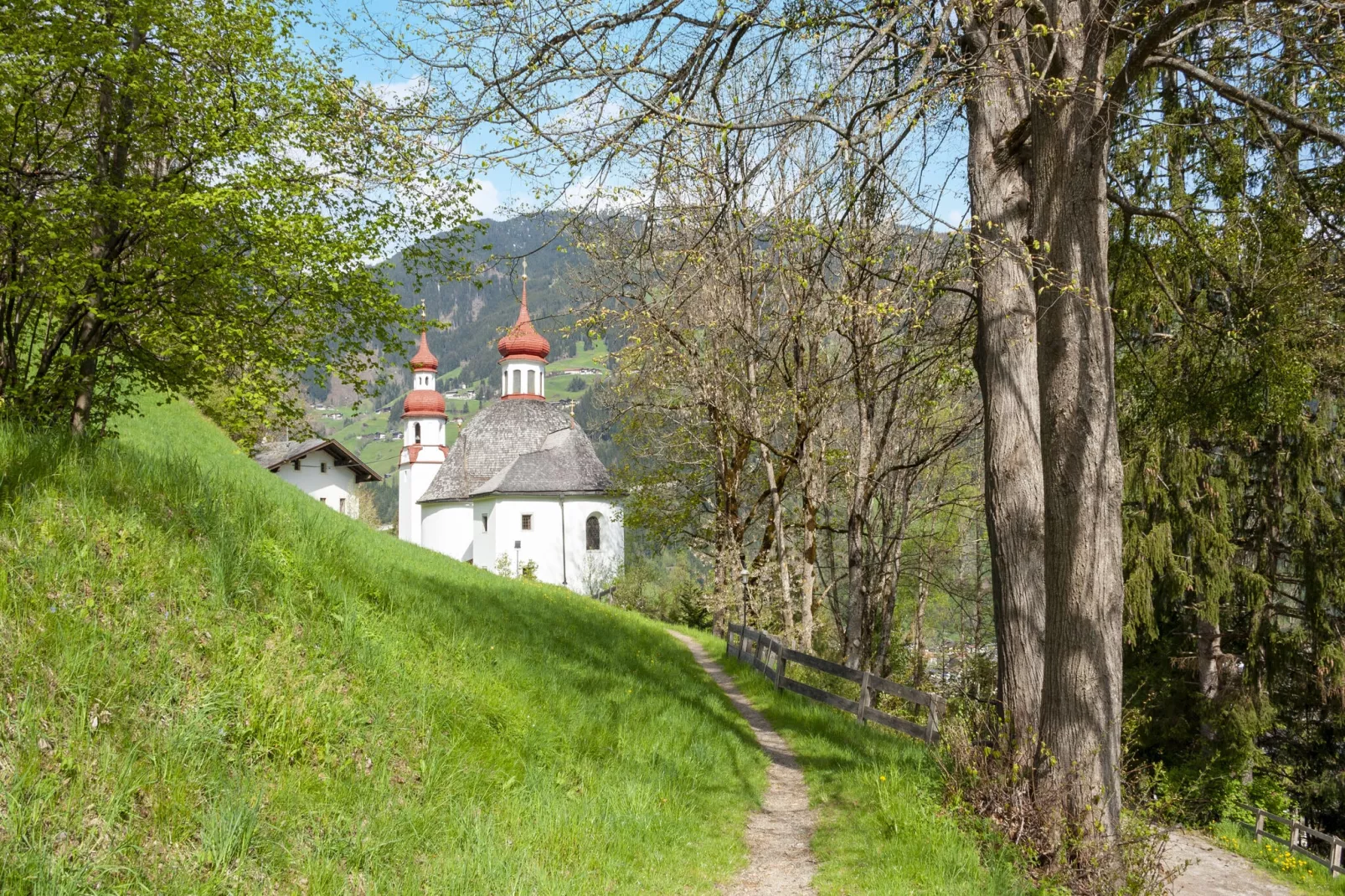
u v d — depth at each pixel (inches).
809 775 377.7
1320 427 711.7
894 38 250.8
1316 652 722.2
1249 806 717.9
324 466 1991.9
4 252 387.2
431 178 288.2
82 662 182.7
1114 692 269.7
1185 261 466.0
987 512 317.1
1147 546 731.4
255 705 208.2
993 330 309.3
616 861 226.5
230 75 439.5
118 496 259.9
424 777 226.8
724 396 769.6
